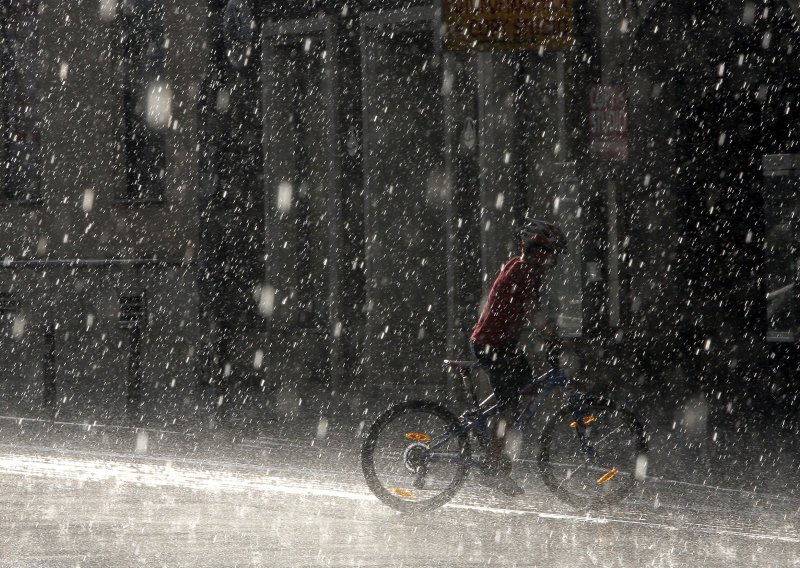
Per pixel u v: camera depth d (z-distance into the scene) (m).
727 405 50.62
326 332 64.31
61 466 32.22
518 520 25.22
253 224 65.94
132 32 68.19
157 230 66.69
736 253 53.72
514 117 56.41
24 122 72.31
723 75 54.44
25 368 69.69
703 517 26.12
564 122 51.41
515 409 26.09
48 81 70.56
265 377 63.50
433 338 61.38
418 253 61.66
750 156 54.66
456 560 21.06
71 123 69.75
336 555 21.28
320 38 64.62
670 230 52.94
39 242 70.69
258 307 65.06
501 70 56.19
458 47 48.78
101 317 67.31
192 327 64.44
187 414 48.06
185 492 27.94
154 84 67.38
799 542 23.39
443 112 61.12
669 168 53.06
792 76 54.94
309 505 26.45
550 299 52.56
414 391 59.75
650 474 32.59
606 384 51.94
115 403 53.62
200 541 22.34
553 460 26.59
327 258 64.75
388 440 25.95
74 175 69.56
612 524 24.95
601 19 50.50
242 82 66.25
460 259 58.56
